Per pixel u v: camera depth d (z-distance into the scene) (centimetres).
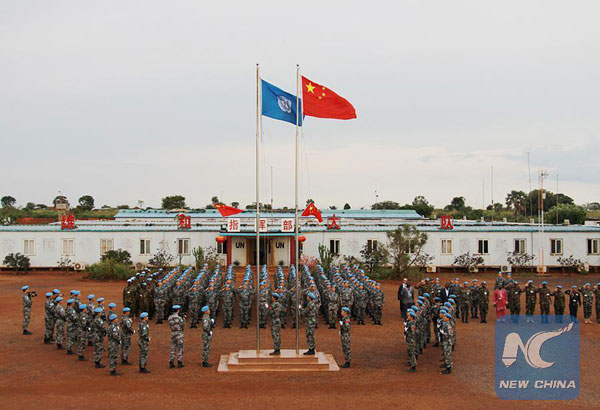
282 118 2225
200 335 2720
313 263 5197
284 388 1875
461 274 5412
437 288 3041
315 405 1697
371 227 5788
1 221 8288
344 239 5591
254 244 5725
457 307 3181
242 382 1944
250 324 3055
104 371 2073
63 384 1908
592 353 2369
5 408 1656
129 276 5003
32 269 5547
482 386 1905
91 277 5025
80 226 5881
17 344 2500
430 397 1783
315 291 2978
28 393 1805
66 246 5562
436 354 2364
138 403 1709
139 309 3119
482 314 3038
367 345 2530
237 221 5544
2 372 2055
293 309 2995
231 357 2189
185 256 5616
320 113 2298
